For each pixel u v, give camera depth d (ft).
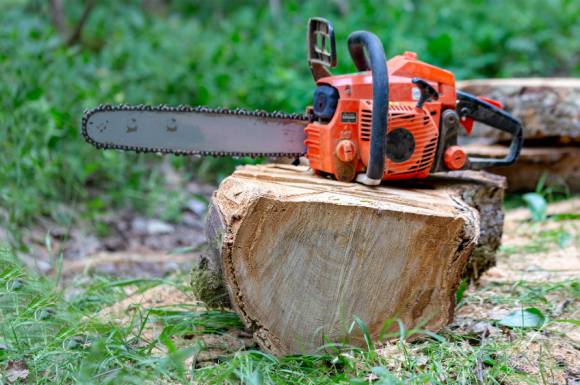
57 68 15.08
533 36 24.08
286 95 17.17
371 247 5.70
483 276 8.77
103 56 19.13
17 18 18.61
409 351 5.81
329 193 6.03
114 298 8.28
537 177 13.34
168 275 10.16
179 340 6.40
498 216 7.99
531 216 11.34
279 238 5.56
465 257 5.98
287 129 7.14
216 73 18.16
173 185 15.72
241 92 16.88
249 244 5.54
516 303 7.38
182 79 17.75
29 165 11.83
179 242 13.02
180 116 6.79
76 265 10.53
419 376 5.11
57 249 11.41
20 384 5.24
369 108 6.42
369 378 5.37
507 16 25.80
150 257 11.51
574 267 8.75
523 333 6.35
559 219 11.07
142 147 6.79
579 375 5.47
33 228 11.76
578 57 24.50
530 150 13.15
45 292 6.89
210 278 6.03
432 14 26.84
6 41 15.15
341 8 29.01
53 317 6.51
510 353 5.86
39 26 19.39
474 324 6.70
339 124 6.52
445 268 5.97
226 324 6.73
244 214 5.43
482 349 5.75
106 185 14.53
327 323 5.83
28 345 5.75
